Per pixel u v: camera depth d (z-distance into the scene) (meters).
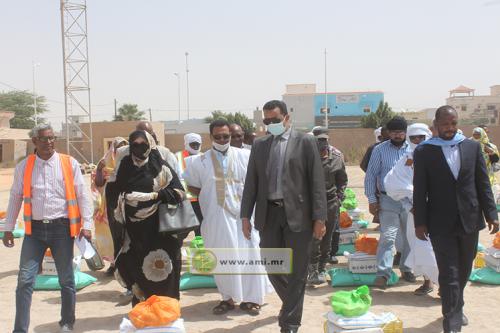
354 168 33.72
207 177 6.40
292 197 5.25
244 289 6.27
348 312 4.95
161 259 5.52
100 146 45.66
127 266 5.59
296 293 5.28
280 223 5.31
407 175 6.91
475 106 112.81
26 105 86.56
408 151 7.05
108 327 5.98
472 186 5.23
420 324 5.85
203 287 7.40
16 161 48.75
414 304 6.55
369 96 93.25
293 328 5.25
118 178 5.43
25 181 5.44
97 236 7.54
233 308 6.47
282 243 5.39
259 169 5.40
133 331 4.80
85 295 7.19
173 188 5.42
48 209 5.43
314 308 6.47
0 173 39.38
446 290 5.20
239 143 8.32
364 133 43.50
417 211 5.35
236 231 6.32
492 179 13.21
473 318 6.00
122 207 5.39
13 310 6.70
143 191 5.34
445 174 5.23
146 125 6.56
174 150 48.25
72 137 46.97
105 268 8.59
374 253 7.46
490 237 10.53
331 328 5.04
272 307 6.55
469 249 5.31
